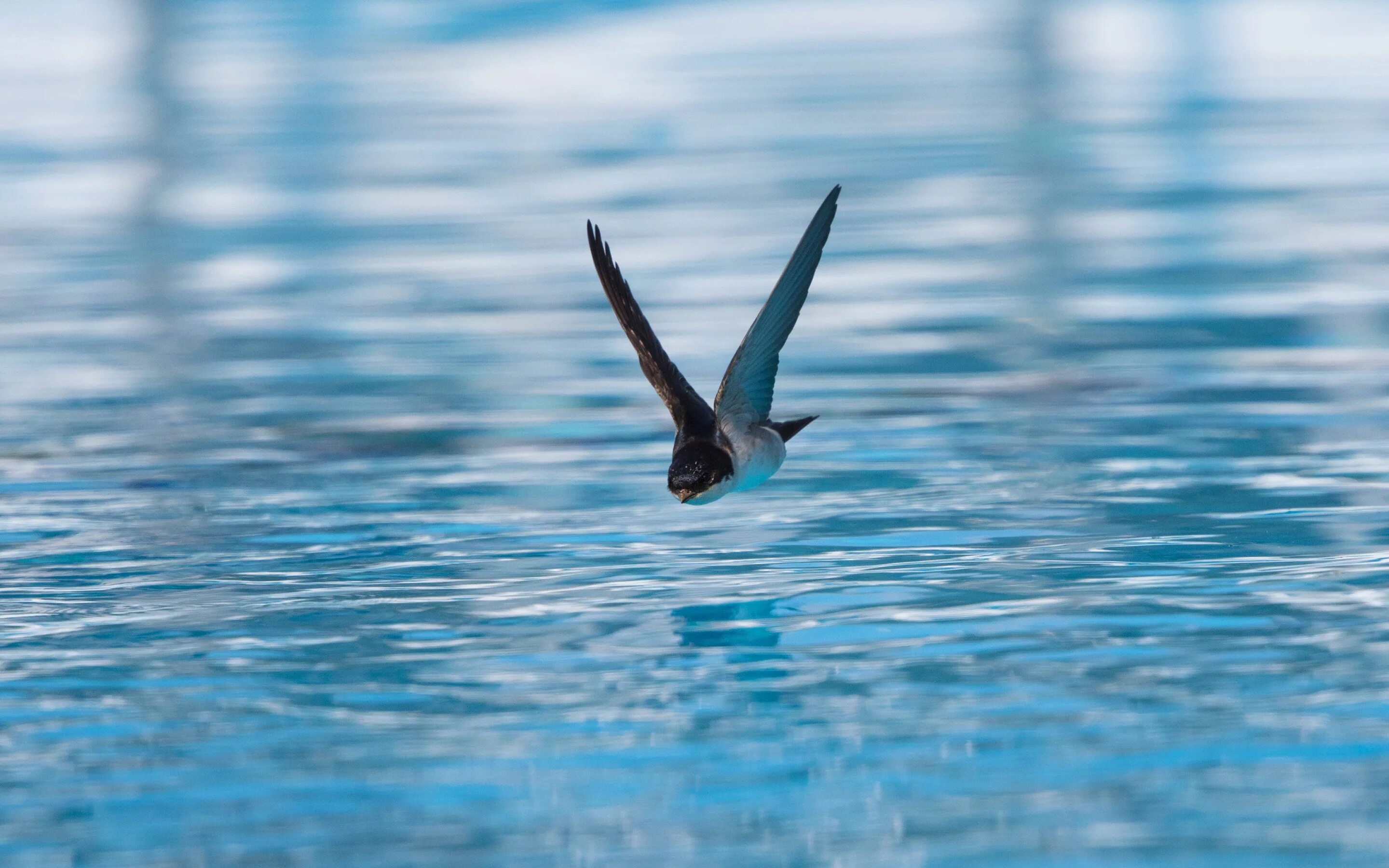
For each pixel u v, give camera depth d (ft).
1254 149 125.18
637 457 52.80
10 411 60.70
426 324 76.28
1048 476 48.62
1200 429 53.78
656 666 33.42
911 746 29.04
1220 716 29.99
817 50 203.21
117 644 35.37
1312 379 60.49
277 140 148.87
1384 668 32.17
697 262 89.61
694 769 28.27
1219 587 37.65
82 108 174.60
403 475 50.80
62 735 30.22
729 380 31.14
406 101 172.76
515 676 32.99
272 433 56.85
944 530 43.34
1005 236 95.04
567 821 26.32
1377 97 150.71
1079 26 212.64
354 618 36.96
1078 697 31.09
